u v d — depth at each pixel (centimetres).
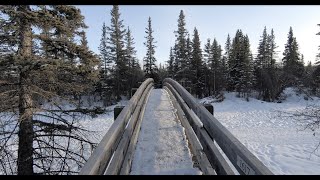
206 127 513
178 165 464
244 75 5731
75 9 873
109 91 4844
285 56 6300
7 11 773
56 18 846
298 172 1220
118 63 5244
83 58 880
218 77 6334
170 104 1152
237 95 5866
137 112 727
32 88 849
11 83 834
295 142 1892
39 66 778
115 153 395
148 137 631
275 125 2873
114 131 403
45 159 900
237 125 3055
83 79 946
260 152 1644
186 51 6009
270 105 4753
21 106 826
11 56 744
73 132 1034
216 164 399
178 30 6003
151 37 5881
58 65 791
